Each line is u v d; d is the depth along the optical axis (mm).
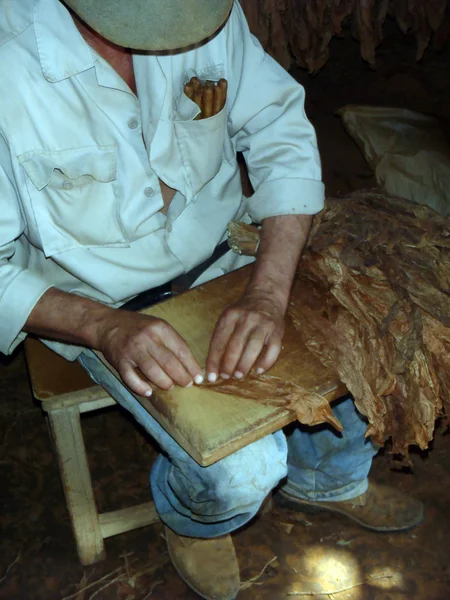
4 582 1854
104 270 1540
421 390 1428
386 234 1588
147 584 1849
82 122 1415
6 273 1424
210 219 1640
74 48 1364
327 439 1784
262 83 1605
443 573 1858
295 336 1433
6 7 1366
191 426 1267
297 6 2537
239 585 1813
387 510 1936
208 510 1502
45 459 2139
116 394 1581
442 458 2113
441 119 2689
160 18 1221
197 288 1560
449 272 1545
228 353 1362
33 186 1413
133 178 1495
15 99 1351
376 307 1469
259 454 1459
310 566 1882
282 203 1587
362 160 2764
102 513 1892
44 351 1705
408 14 2736
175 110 1479
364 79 3201
